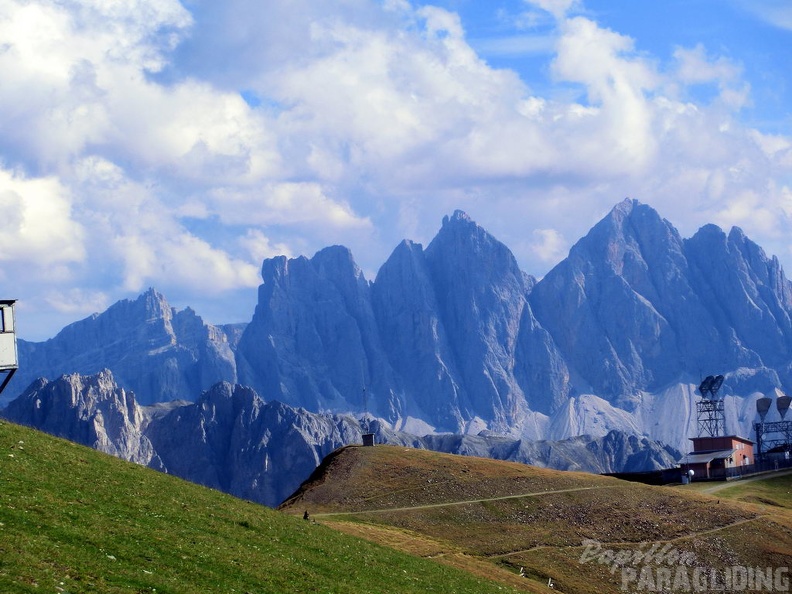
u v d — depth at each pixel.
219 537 71.81
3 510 59.75
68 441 83.62
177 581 58.44
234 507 84.38
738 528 145.25
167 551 63.56
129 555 60.31
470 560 118.50
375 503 146.88
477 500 148.75
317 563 75.44
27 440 77.00
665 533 141.38
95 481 73.56
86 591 52.31
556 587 117.88
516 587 106.38
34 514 61.03
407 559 92.81
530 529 138.38
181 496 79.94
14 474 67.81
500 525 139.25
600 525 142.25
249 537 75.69
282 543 77.88
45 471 71.19
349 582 72.94
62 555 55.78
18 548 54.47
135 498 73.50
